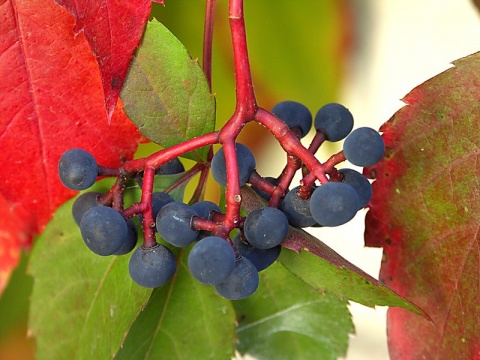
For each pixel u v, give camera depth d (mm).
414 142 191
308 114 189
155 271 171
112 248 168
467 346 190
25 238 219
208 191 215
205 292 207
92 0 177
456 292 190
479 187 186
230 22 174
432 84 189
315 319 221
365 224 196
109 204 180
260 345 223
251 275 165
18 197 207
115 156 202
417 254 193
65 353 205
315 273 177
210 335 208
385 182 193
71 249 207
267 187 174
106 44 180
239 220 168
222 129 173
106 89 181
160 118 188
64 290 206
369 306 176
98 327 200
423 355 195
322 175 169
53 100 196
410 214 193
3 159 201
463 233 188
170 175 196
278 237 166
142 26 181
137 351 206
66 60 192
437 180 190
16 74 192
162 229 168
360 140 168
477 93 187
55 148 201
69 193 208
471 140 187
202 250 160
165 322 207
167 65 186
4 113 196
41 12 187
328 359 220
